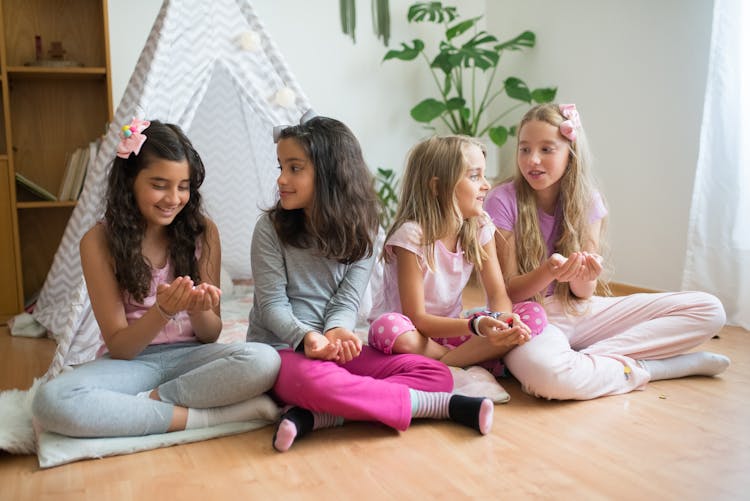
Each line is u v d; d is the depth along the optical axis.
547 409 1.55
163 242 1.55
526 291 1.74
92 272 1.46
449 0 3.60
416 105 3.60
